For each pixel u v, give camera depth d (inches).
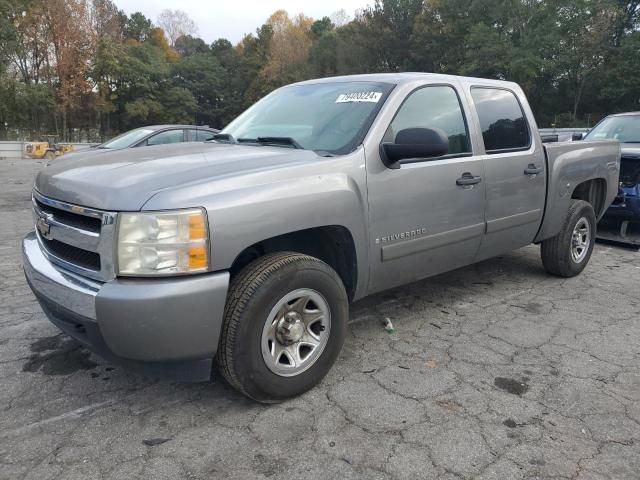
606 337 146.5
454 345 140.6
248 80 2913.4
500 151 162.9
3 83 1545.3
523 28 1459.2
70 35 1633.9
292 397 112.7
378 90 136.9
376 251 126.2
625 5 1482.5
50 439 98.8
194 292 92.7
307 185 109.4
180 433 101.0
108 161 115.7
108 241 92.8
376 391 116.3
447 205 142.2
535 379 122.3
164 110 2412.6
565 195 187.6
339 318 116.6
